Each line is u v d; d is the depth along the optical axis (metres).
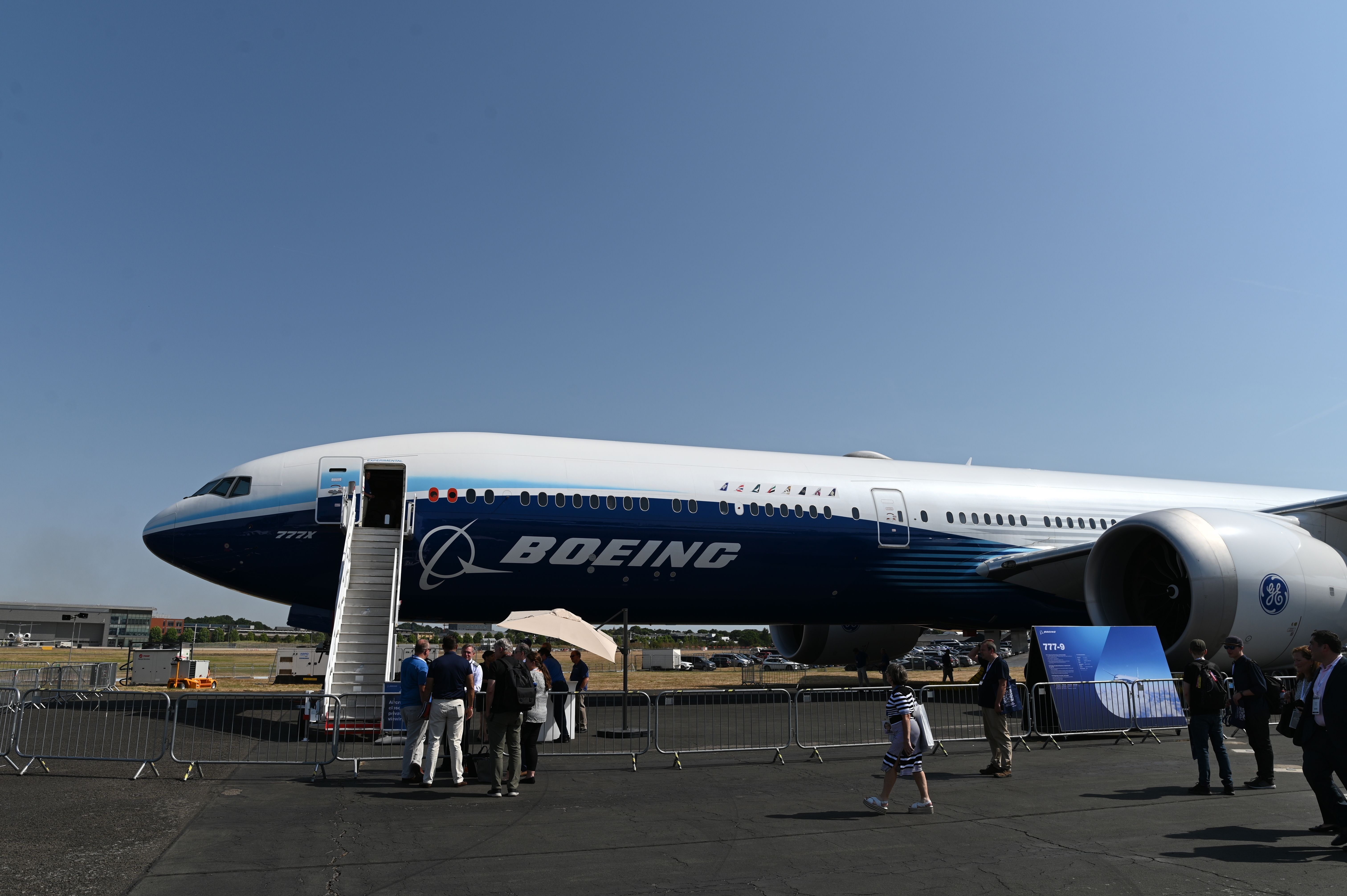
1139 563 18.23
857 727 15.18
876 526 19.36
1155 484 23.41
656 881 6.04
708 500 18.11
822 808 8.55
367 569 15.59
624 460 18.08
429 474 16.53
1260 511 18.64
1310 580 16.66
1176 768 11.13
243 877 6.04
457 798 9.02
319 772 10.23
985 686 10.59
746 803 8.80
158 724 14.24
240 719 15.09
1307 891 5.86
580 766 11.19
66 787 9.27
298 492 16.17
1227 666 17.27
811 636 25.30
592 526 17.05
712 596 18.34
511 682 9.29
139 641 130.88
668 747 12.84
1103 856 6.73
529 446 17.70
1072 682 13.61
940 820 8.03
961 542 20.08
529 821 7.93
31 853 6.57
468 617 17.62
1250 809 8.55
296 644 117.94
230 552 16.12
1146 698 14.04
